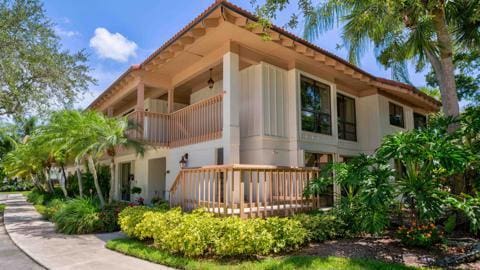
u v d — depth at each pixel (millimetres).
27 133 27938
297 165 9547
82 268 5414
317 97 10844
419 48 8180
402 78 9523
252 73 9672
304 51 9008
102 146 9500
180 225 5785
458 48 10180
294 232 6031
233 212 6398
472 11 8398
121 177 16297
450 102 8141
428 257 5441
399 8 7355
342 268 4715
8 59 10875
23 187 40312
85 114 10555
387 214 6312
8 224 11016
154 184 12922
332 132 11203
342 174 6648
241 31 8023
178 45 8617
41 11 11938
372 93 13078
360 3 7594
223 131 8539
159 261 5605
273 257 5566
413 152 5855
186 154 10156
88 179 15836
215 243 5379
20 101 12500
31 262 6172
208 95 12719
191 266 5086
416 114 16422
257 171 6887
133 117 11102
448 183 7277
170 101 11617
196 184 7449
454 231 7000
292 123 9844
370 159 6395
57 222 9305
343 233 7027
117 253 6445
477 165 6766
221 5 6844
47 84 12664
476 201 5375
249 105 9656
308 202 7914
